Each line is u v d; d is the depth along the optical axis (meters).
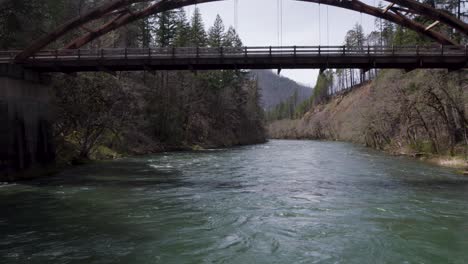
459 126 31.50
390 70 46.47
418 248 9.77
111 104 31.75
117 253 9.30
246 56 22.59
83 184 19.84
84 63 22.84
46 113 24.83
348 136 83.00
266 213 13.55
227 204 15.07
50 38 23.00
